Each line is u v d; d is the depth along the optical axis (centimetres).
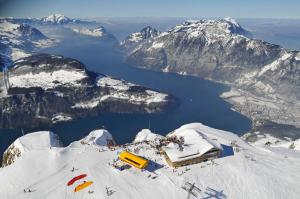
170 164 14762
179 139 16438
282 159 15975
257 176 14038
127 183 13525
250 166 14788
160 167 14688
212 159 15225
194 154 14912
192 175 13988
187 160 14662
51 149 16900
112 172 14325
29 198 13038
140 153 16000
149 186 13312
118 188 13212
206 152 15000
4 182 14475
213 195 12825
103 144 19562
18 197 13212
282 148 18462
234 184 13512
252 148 17225
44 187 13725
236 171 14300
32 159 16038
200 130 19450
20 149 18525
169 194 12850
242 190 13188
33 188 13788
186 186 13225
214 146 15200
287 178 14088
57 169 15175
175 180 13638
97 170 14538
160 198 12650
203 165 14750
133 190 13075
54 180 14125
